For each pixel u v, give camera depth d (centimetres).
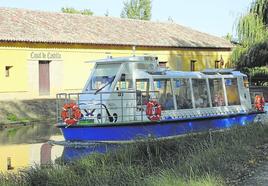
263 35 3541
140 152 1178
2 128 2530
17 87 3581
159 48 4516
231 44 5222
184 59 4769
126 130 1586
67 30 3991
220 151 1070
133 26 4716
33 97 3656
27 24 3812
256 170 949
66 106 1611
